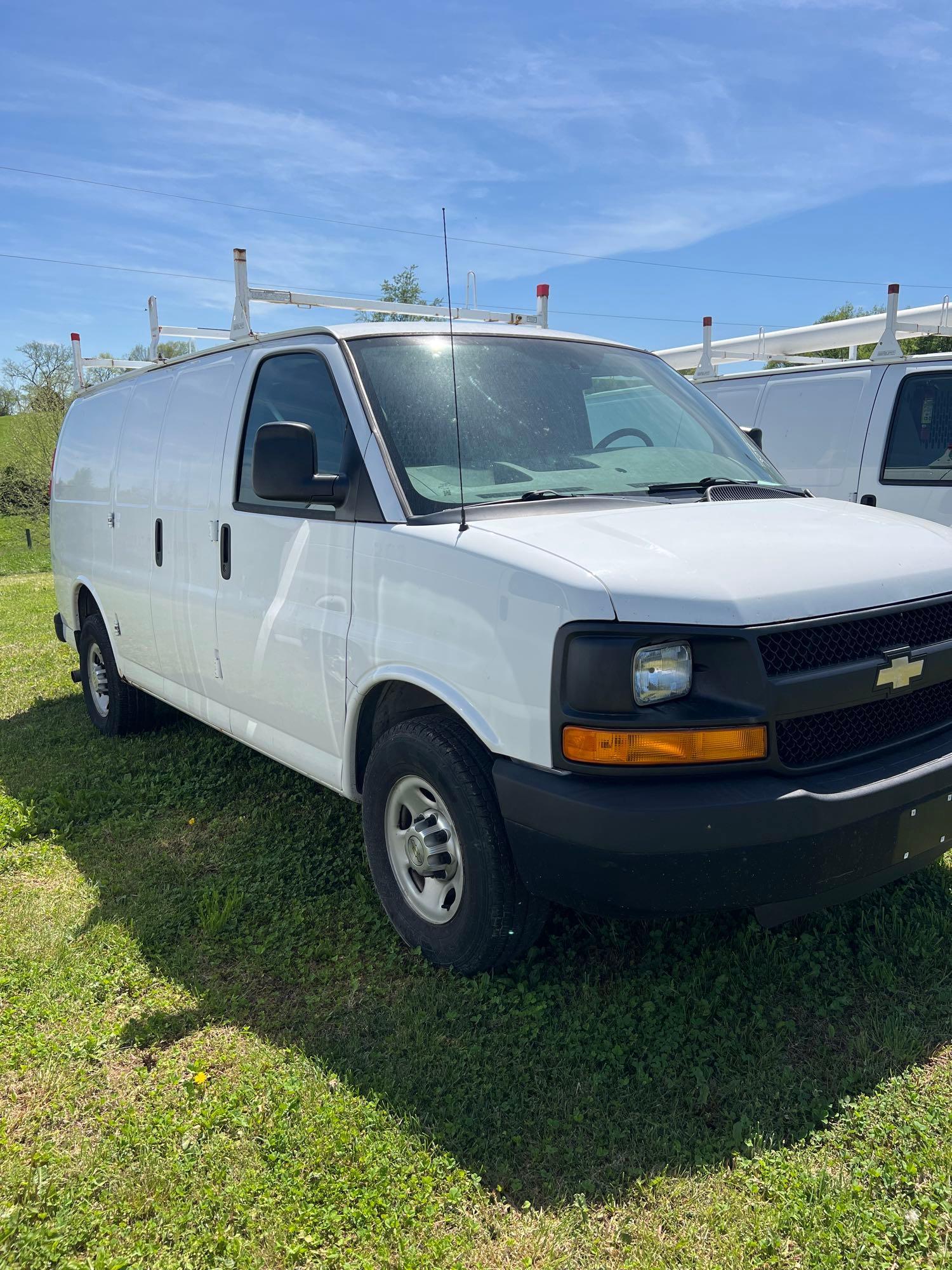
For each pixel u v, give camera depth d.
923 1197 2.20
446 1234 2.18
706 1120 2.51
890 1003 2.94
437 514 3.12
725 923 3.39
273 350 4.02
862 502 7.09
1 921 3.69
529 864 2.70
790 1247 2.11
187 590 4.52
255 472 3.33
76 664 8.66
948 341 14.59
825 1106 2.50
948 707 2.97
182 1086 2.69
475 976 3.11
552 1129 2.49
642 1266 2.08
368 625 3.27
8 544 35.22
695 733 2.49
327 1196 2.29
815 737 2.63
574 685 2.54
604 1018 2.91
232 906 3.67
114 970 3.32
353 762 3.50
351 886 3.84
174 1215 2.26
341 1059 2.78
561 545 2.74
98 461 5.85
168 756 5.54
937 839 2.79
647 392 4.05
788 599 2.59
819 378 7.53
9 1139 2.53
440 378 3.57
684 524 2.97
